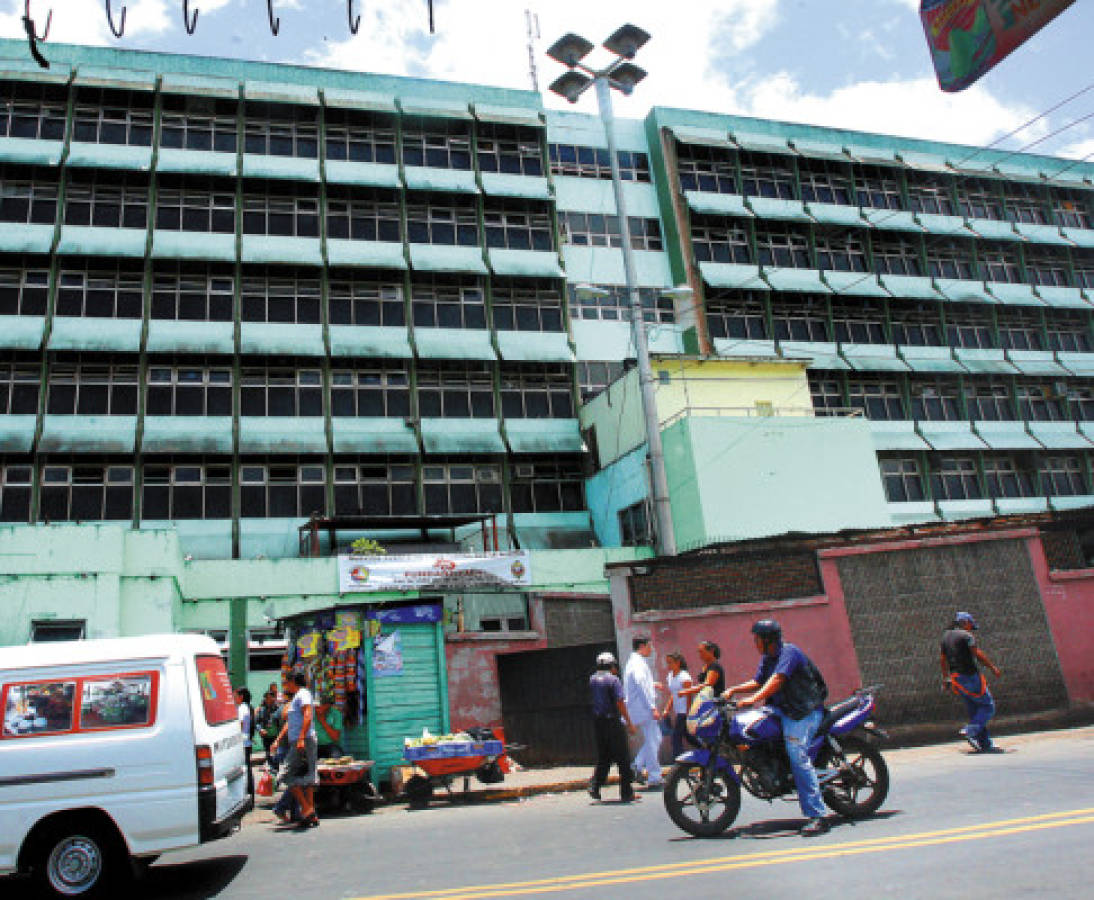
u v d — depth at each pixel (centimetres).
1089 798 704
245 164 3306
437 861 698
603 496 3275
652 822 805
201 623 2455
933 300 4184
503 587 2703
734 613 1315
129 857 678
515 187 3688
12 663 708
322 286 3303
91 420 2888
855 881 511
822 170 4325
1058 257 4681
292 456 3091
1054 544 1417
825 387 3891
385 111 3550
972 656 1117
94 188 3141
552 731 1428
